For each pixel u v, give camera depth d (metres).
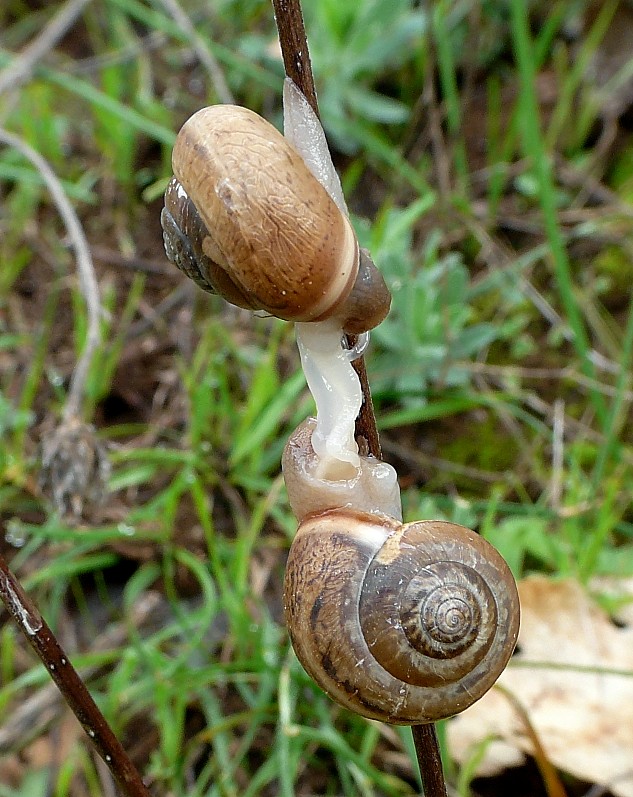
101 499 0.23
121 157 0.33
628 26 0.34
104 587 0.25
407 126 0.33
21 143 0.27
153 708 0.23
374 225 0.31
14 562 0.25
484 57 0.35
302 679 0.23
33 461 0.25
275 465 0.26
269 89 0.34
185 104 0.35
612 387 0.27
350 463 0.19
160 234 0.32
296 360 0.28
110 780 0.23
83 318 0.27
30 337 0.29
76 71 0.34
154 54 0.36
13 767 0.23
